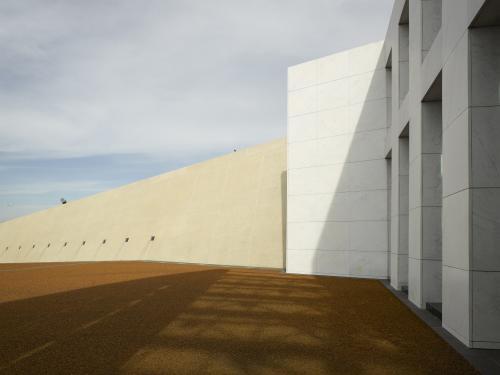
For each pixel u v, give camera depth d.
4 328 7.97
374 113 18.39
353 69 19.03
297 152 20.25
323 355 6.25
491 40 6.85
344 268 18.56
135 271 21.41
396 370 5.58
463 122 7.05
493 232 6.68
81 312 9.58
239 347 6.66
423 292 10.29
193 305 10.47
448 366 5.76
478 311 6.68
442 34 8.38
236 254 26.89
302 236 19.77
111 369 5.59
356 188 18.58
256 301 11.14
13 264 32.66
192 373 5.45
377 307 10.41
